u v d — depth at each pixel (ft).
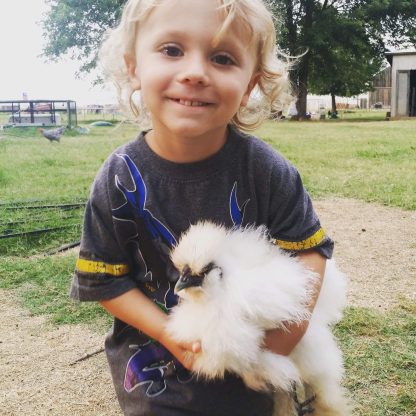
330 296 1.85
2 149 11.33
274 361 1.58
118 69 1.81
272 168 1.77
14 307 3.35
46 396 2.49
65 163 8.89
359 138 13.08
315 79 29.45
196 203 1.73
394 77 26.55
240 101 1.61
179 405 1.72
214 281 1.51
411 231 4.78
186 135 1.56
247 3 1.52
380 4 26.18
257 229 1.73
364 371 2.54
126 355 1.86
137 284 1.87
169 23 1.50
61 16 25.21
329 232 4.79
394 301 3.31
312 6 26.02
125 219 1.77
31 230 4.66
